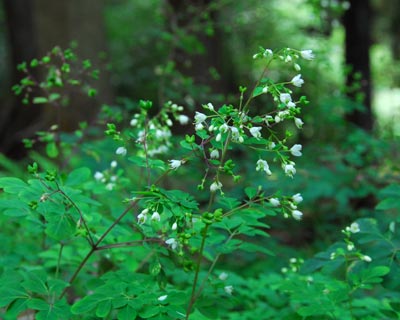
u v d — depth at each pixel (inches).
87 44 385.1
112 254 104.9
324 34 222.2
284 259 175.9
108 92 362.3
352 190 169.3
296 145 74.9
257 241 184.4
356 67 265.7
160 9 215.0
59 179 89.5
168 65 187.0
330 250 88.8
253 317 110.3
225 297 90.4
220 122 74.6
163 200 74.7
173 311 75.0
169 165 83.0
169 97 195.8
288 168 74.9
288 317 87.5
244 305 118.3
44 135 138.0
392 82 281.3
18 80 370.9
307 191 166.6
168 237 86.3
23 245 114.4
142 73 487.8
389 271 80.3
